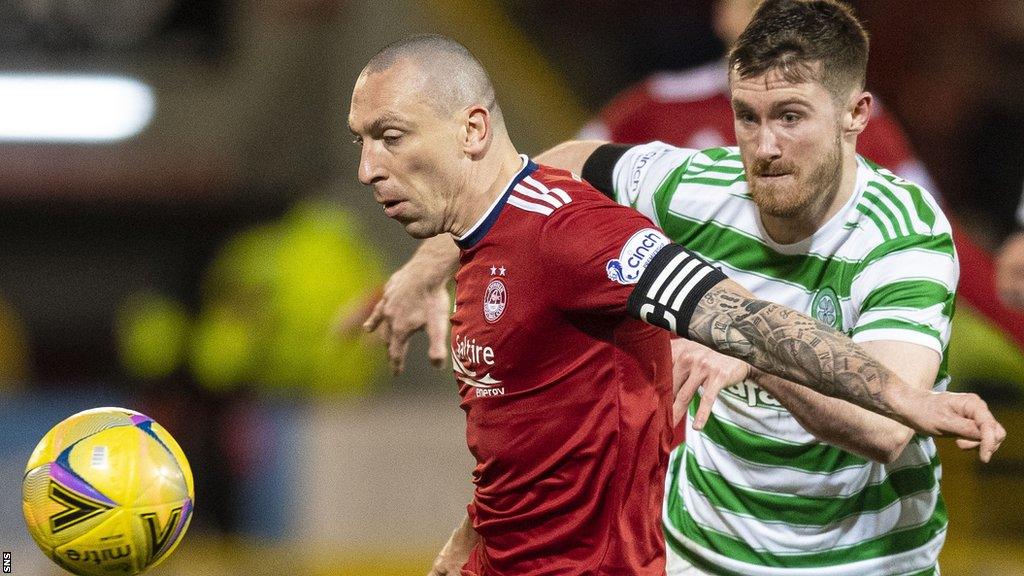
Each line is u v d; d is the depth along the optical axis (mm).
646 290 10555
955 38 40688
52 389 33062
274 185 42281
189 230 44062
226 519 28406
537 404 11352
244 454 28531
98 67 44719
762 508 13672
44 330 44562
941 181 39906
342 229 32312
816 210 12258
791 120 11594
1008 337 16641
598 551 11555
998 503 27250
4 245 44688
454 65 11078
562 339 11133
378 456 28359
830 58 11523
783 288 12836
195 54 44406
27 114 44438
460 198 11211
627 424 11312
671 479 14562
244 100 43750
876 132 16938
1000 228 38906
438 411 28812
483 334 11297
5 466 28328
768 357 10102
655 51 41188
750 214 12914
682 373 11086
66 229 45062
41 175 43688
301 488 28391
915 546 13625
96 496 11570
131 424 12008
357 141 11469
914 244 12180
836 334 9977
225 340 30188
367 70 11180
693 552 14297
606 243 10688
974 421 9430
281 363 30859
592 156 14141
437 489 28328
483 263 11242
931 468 13492
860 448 11375
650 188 13602
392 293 14523
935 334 11797
